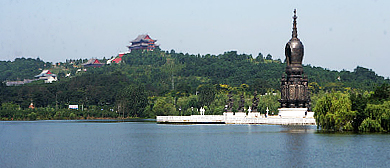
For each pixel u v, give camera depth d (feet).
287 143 478.18
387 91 578.66
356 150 421.18
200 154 423.23
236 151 436.35
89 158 413.59
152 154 430.20
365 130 530.27
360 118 545.85
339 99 549.54
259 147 457.68
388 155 394.73
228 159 394.32
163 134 623.36
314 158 390.01
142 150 459.32
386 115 513.45
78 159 408.87
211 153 428.15
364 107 545.44
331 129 573.74
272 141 497.87
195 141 520.83
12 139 602.03
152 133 647.97
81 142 548.31
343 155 399.03
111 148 481.46
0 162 399.03
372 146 440.04
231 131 629.51
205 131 645.51
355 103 556.51
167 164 376.89
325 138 502.79
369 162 368.68
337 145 451.53
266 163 373.81
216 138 543.80
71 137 623.36
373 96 586.04
